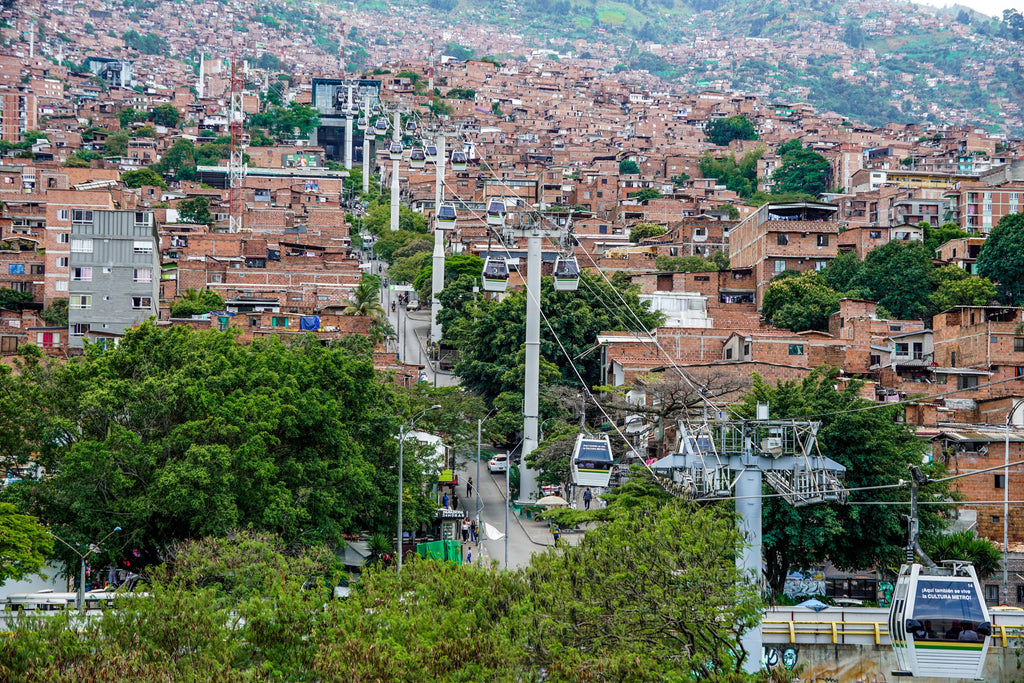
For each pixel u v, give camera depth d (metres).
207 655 65.94
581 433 110.06
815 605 88.69
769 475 82.50
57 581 104.88
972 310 165.88
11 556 90.00
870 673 84.69
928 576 69.94
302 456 111.56
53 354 185.12
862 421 106.69
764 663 83.06
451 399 148.75
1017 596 113.81
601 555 72.69
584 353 161.12
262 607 69.12
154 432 110.19
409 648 65.62
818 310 189.38
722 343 168.12
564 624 68.94
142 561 107.44
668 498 98.12
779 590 106.12
